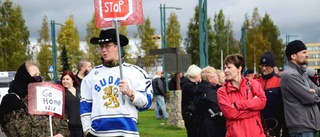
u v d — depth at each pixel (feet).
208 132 26.18
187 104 28.86
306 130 22.89
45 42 218.38
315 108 23.18
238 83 21.63
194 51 224.53
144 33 190.19
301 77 23.04
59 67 190.29
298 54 23.30
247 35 247.09
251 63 238.89
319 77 37.78
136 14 18.03
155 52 48.11
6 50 184.44
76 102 27.71
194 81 29.35
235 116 21.15
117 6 17.90
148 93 17.97
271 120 25.21
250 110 21.21
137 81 17.78
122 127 17.39
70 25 197.67
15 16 185.88
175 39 207.00
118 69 17.76
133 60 176.14
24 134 17.56
